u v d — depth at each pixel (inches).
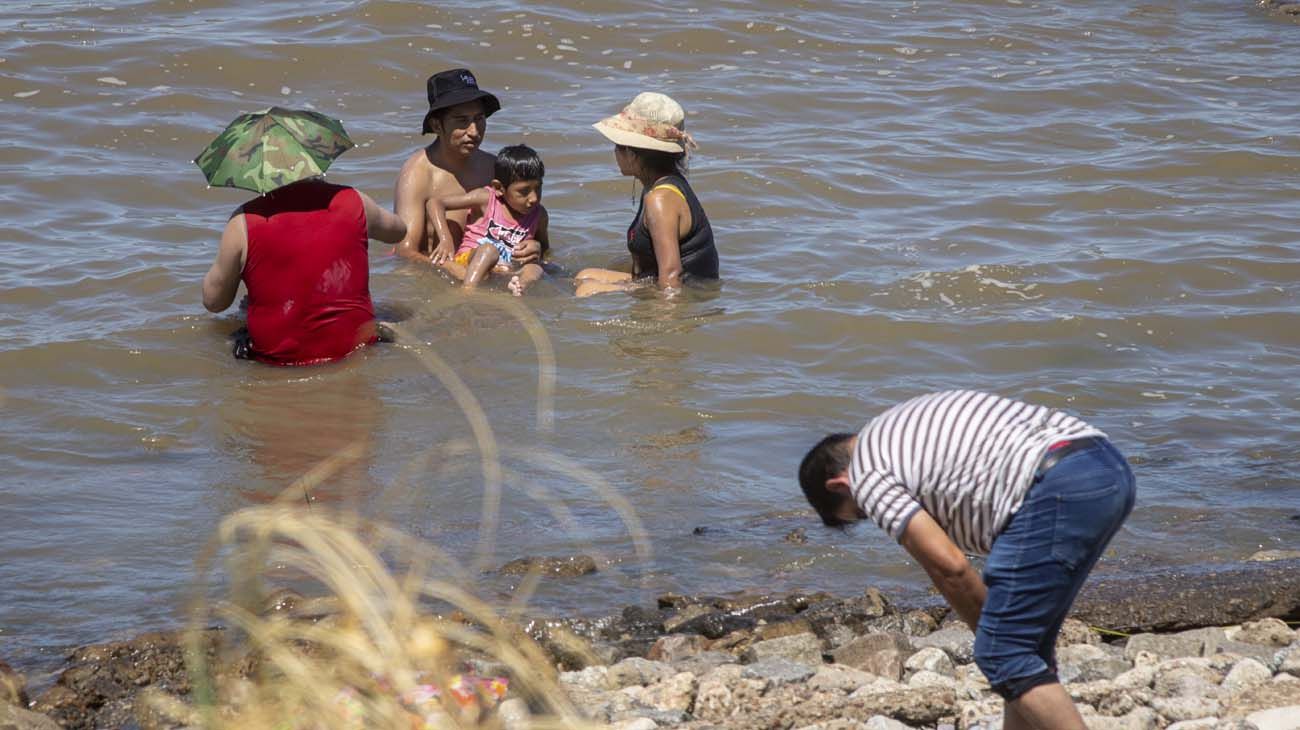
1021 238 887.1
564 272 817.5
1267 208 954.7
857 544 518.0
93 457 575.2
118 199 922.7
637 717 370.9
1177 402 657.0
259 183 666.8
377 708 277.4
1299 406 655.1
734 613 454.9
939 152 1065.5
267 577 438.9
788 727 372.8
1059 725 319.0
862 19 1423.5
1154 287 802.8
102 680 398.0
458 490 544.1
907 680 409.4
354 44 1219.2
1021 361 701.9
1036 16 1494.8
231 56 1177.4
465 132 823.1
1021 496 322.3
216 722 290.4
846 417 629.6
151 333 709.9
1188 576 471.5
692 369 674.8
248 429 605.3
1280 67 1349.7
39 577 472.1
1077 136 1122.0
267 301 673.0
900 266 831.7
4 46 1165.1
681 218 778.8
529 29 1282.0
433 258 818.8
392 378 662.5
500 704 295.7
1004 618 322.3
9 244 831.7
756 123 1117.7
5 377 651.5
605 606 460.8
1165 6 1572.3
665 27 1316.4
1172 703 374.6
